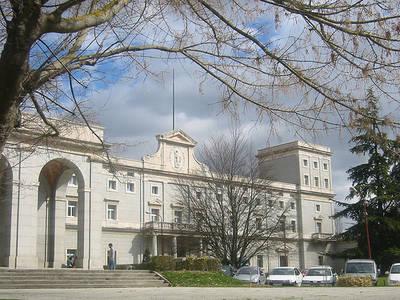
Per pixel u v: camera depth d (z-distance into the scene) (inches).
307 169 3612.2
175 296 737.6
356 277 1192.2
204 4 282.7
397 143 258.4
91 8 284.4
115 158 406.6
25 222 1552.7
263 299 657.0
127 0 272.7
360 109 261.0
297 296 723.4
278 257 3319.4
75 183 2576.3
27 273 1173.7
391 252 2246.6
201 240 2298.2
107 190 2679.6
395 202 2351.1
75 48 296.5
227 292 866.8
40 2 228.1
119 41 303.0
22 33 227.6
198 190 2231.8
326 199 3700.8
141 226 2770.7
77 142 436.1
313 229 3570.4
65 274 1213.1
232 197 2142.0
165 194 2876.5
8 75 229.6
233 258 2114.9
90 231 1745.8
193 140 3021.7
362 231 2367.1
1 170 355.3
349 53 255.8
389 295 740.7
